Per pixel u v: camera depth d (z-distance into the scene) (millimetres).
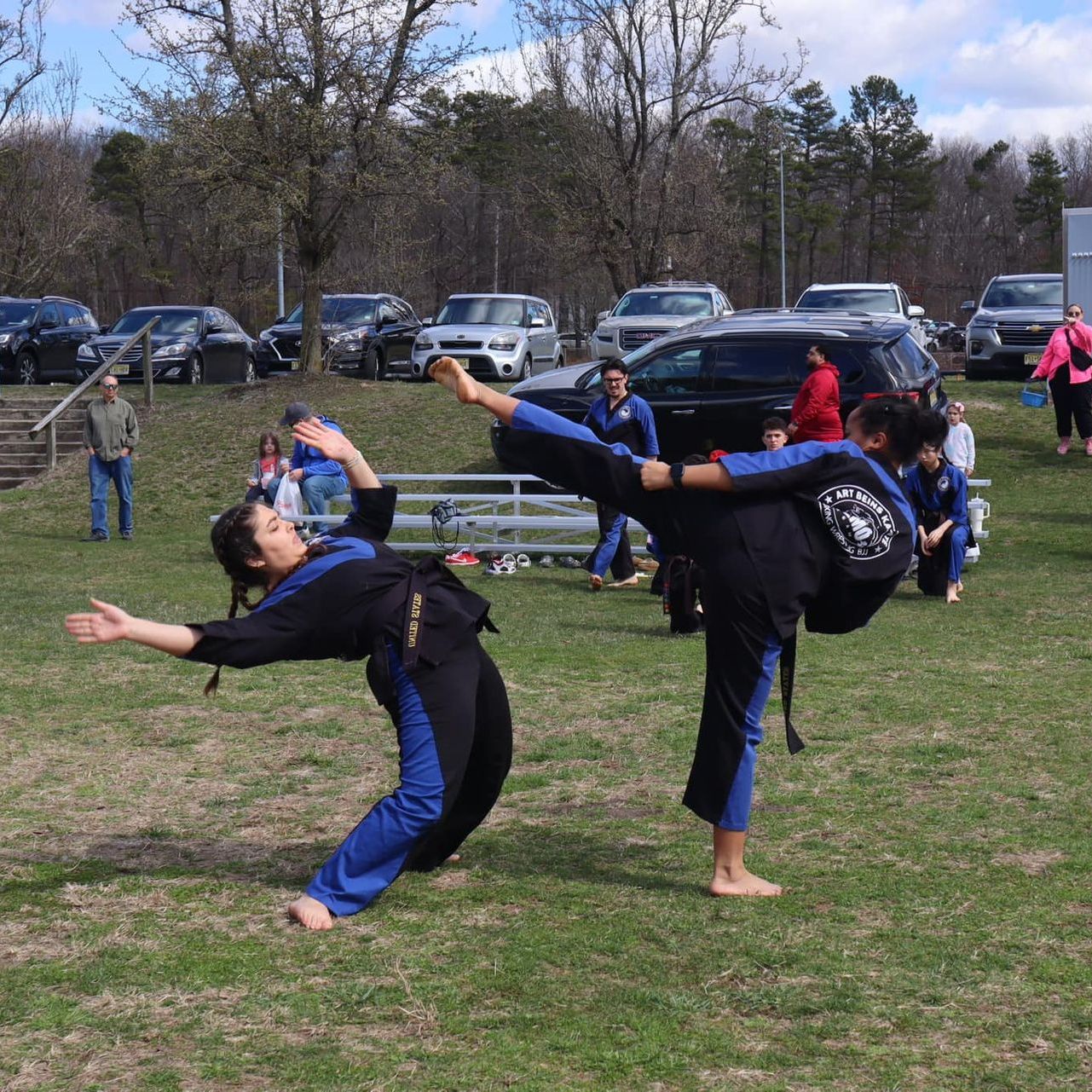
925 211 78125
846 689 7430
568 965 3809
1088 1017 3443
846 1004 3523
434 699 4176
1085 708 6902
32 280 44188
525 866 4691
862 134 77500
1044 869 4570
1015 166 89875
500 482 17406
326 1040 3357
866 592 4270
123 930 4078
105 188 58688
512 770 5965
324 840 5012
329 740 6504
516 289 64688
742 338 15445
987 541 13672
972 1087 3098
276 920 4172
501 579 12406
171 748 6355
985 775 5730
